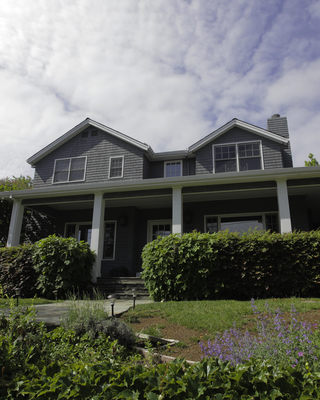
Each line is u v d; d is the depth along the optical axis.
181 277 7.62
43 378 2.30
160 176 14.17
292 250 7.42
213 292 7.46
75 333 3.74
